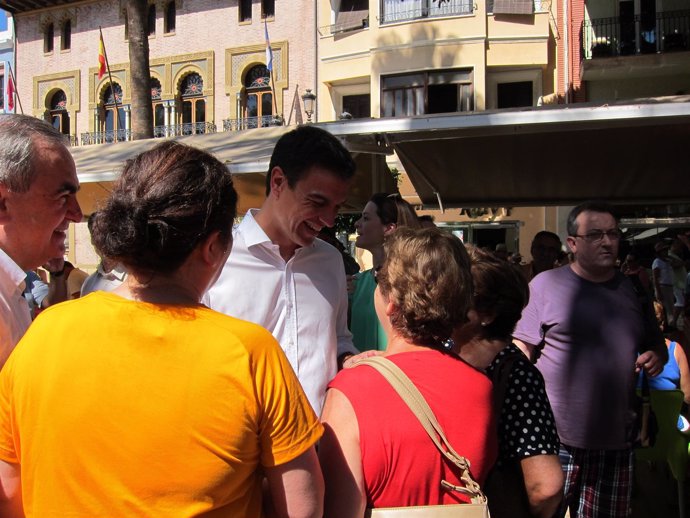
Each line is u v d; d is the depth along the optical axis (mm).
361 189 6457
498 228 15414
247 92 18641
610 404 2814
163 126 19500
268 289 2098
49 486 1138
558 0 15562
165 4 19547
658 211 12594
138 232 1177
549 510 1776
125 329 1177
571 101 15016
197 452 1119
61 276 4387
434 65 15477
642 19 14242
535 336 3010
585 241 2934
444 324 1585
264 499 1304
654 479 4680
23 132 1607
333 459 1450
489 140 5516
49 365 1168
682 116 4020
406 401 1467
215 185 1265
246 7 18625
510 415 1847
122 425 1118
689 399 3969
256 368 1178
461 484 1469
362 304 3301
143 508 1106
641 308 2965
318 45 17422
